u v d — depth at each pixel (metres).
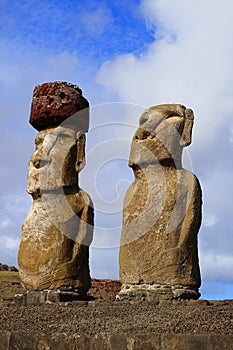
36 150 16.83
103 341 12.13
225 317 12.71
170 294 14.79
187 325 12.33
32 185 16.41
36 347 12.59
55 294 15.40
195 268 15.34
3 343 12.71
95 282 21.77
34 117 16.95
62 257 15.75
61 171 16.23
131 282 15.18
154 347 11.72
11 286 22.14
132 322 12.98
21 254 16.02
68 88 16.86
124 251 15.47
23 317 13.91
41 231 15.91
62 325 13.24
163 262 15.02
